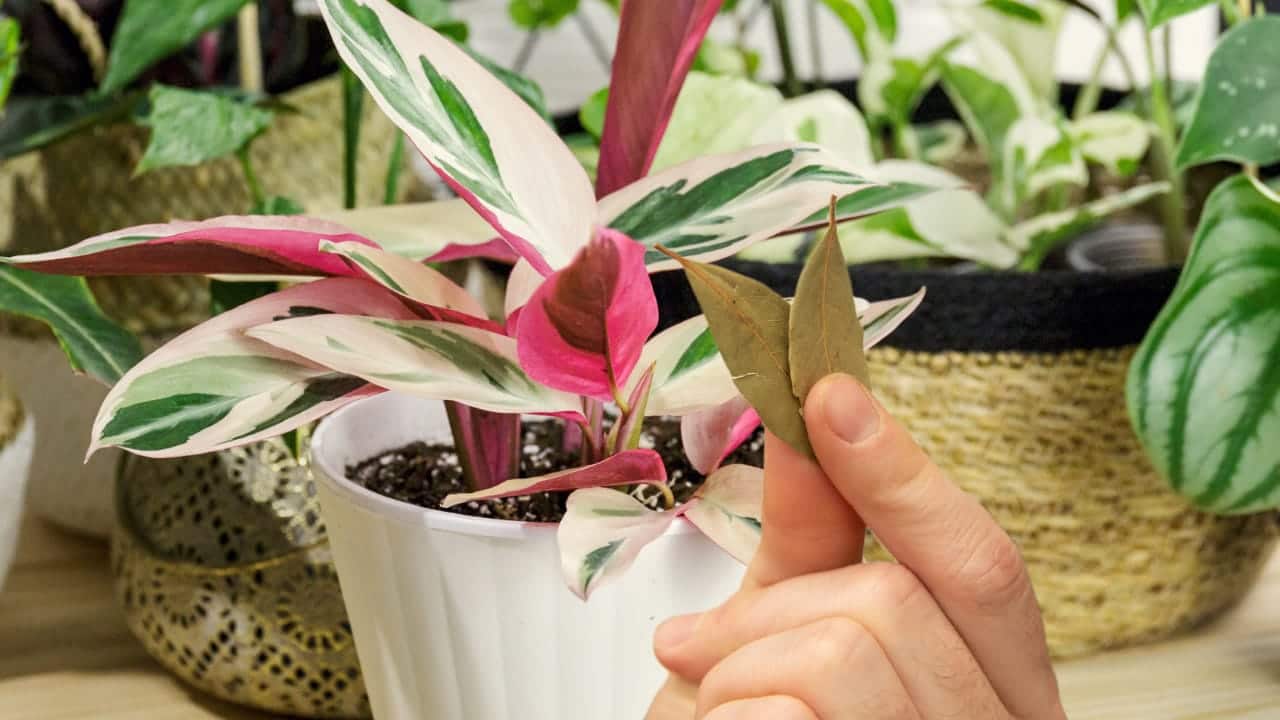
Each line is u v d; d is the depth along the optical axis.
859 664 0.38
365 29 0.39
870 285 0.58
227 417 0.38
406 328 0.40
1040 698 0.42
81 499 0.72
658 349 0.43
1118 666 0.65
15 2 0.66
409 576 0.41
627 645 0.41
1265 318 0.55
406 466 0.48
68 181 0.66
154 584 0.60
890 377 0.60
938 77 0.89
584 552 0.37
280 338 0.38
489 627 0.41
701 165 0.43
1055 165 0.71
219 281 0.56
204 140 0.57
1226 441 0.55
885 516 0.38
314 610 0.58
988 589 0.39
